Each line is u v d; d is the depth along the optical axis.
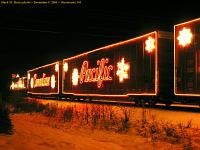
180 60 22.28
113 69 30.94
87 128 13.84
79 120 16.52
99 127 14.01
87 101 38.94
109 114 17.94
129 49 28.30
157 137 11.25
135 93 27.16
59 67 46.31
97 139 11.09
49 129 13.46
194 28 21.11
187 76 21.66
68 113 18.56
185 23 21.88
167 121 15.47
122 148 9.43
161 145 10.03
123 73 29.02
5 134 11.30
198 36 20.77
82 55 38.66
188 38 21.55
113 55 31.05
